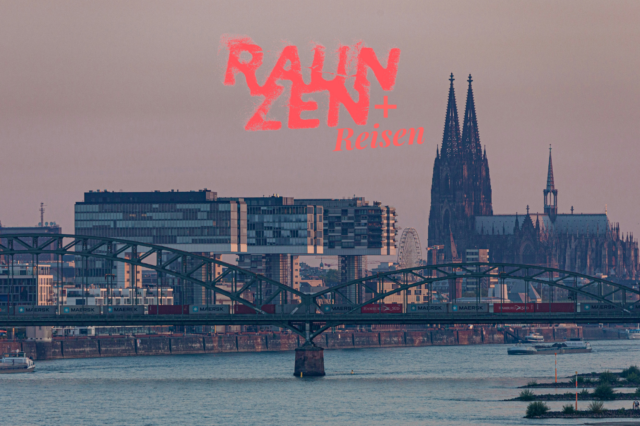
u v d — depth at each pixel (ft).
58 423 586.45
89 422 588.50
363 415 594.65
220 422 581.12
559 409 590.96
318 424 568.41
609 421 533.96
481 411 597.52
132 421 589.32
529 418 558.56
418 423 560.20
